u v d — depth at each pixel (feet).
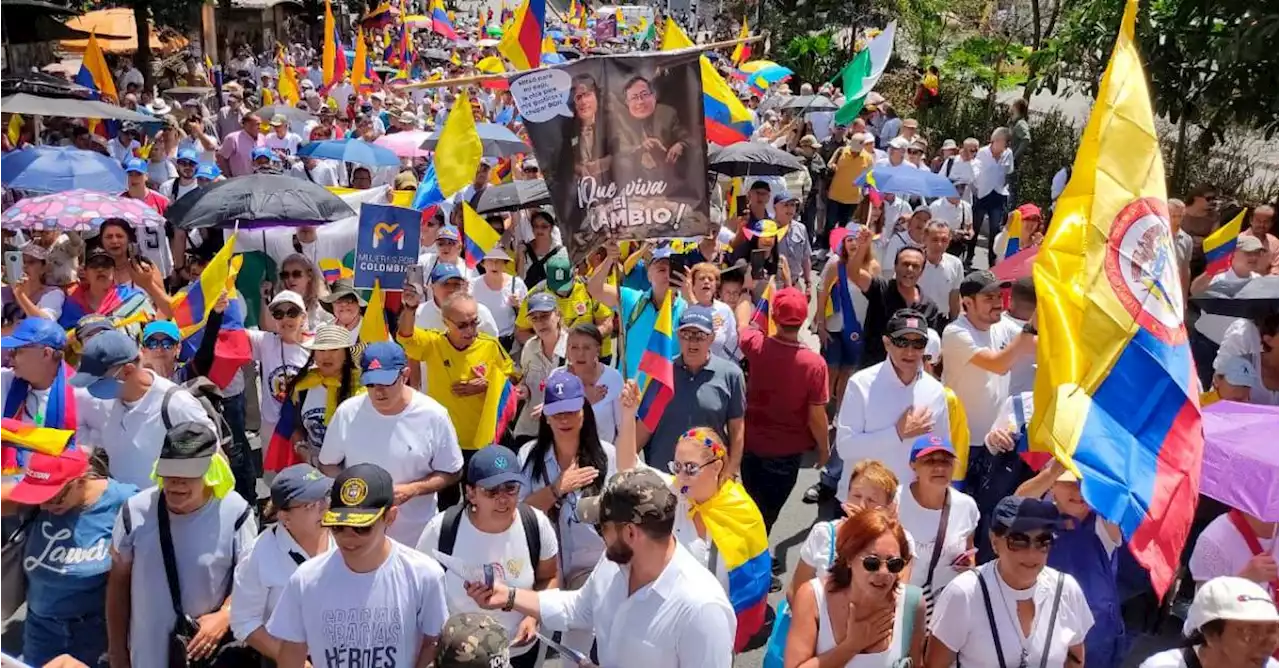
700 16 160.35
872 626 12.33
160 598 14.40
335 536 12.43
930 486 16.15
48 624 14.97
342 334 19.75
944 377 21.94
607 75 16.11
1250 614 11.43
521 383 22.58
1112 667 15.83
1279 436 16.34
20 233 34.06
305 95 72.28
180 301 22.35
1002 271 26.32
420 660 13.12
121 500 15.21
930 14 91.20
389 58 113.91
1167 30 42.75
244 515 14.82
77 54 88.48
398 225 22.31
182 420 17.51
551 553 15.16
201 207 27.07
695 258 29.04
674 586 11.56
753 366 21.52
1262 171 51.83
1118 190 13.80
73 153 33.94
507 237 33.63
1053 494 15.94
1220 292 23.29
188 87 87.76
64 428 17.46
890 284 27.48
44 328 17.54
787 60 100.37
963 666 13.55
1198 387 14.12
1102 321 13.69
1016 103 56.03
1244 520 16.19
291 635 12.85
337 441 17.33
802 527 24.81
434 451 17.42
